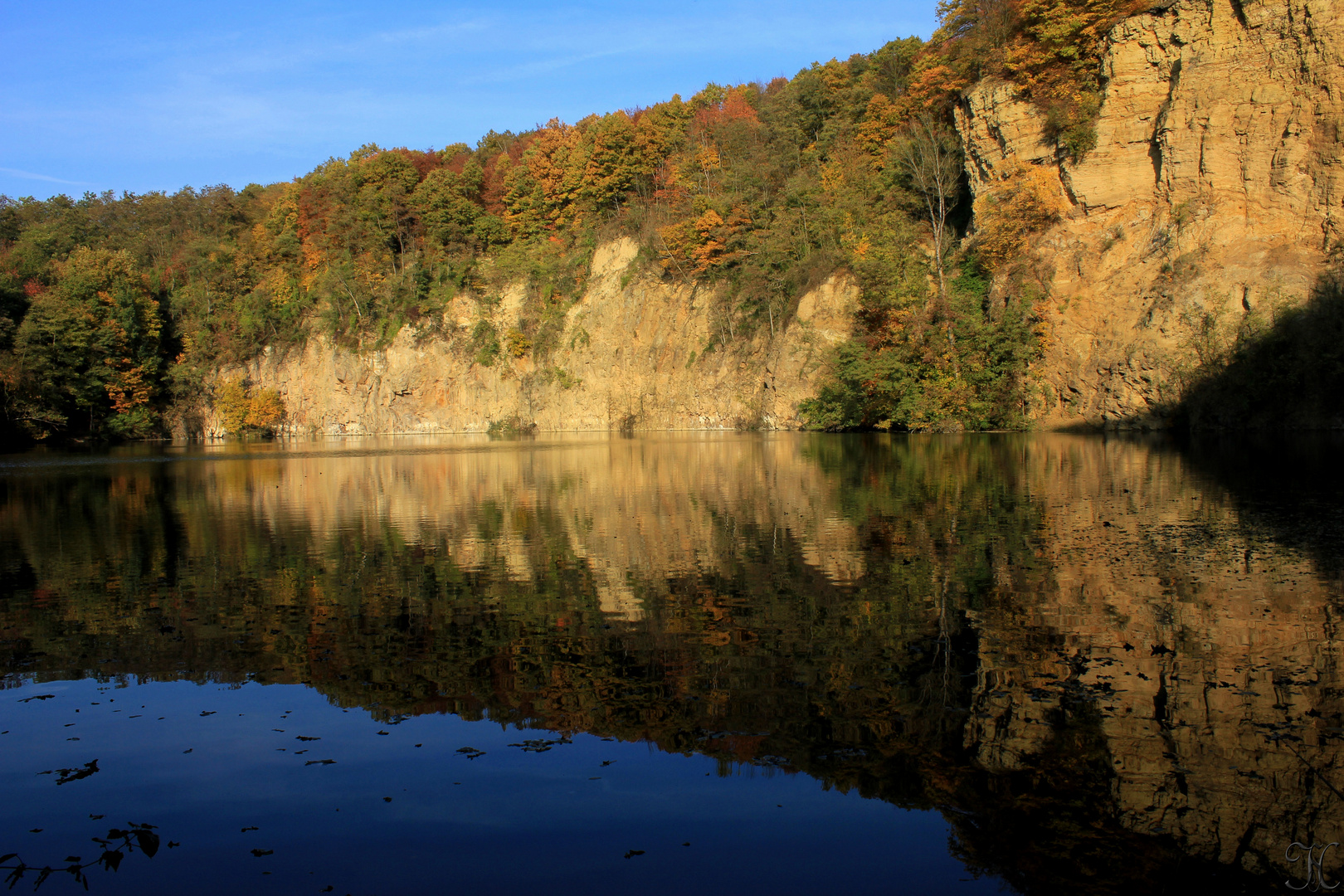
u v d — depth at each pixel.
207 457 51.16
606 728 7.59
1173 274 39.81
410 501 24.44
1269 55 38.19
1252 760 6.48
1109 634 9.32
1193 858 5.38
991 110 49.09
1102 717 7.28
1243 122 38.88
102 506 25.09
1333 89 36.19
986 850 5.56
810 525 17.27
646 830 5.91
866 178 62.97
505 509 21.75
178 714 8.24
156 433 87.56
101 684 9.14
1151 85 42.47
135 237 114.31
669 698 8.19
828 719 7.53
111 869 5.61
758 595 11.67
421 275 88.75
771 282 64.81
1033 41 47.97
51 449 65.94
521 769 6.88
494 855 5.66
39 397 67.38
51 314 72.81
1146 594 10.82
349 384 89.62
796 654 9.20
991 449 34.31
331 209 95.06
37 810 6.43
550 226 90.25
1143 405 39.53
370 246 91.44
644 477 29.19
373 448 58.12
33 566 15.59
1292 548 13.25
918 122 57.78
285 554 16.22
